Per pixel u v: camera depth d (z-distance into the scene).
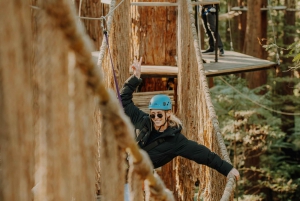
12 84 0.94
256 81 15.41
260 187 15.05
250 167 15.37
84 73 1.13
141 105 7.11
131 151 1.39
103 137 1.30
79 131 1.12
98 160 3.94
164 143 4.11
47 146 1.06
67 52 1.07
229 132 14.88
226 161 4.06
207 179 4.82
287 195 16.05
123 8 6.04
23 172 0.97
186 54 6.02
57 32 1.04
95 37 9.63
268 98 16.61
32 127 0.98
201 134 5.20
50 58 1.04
